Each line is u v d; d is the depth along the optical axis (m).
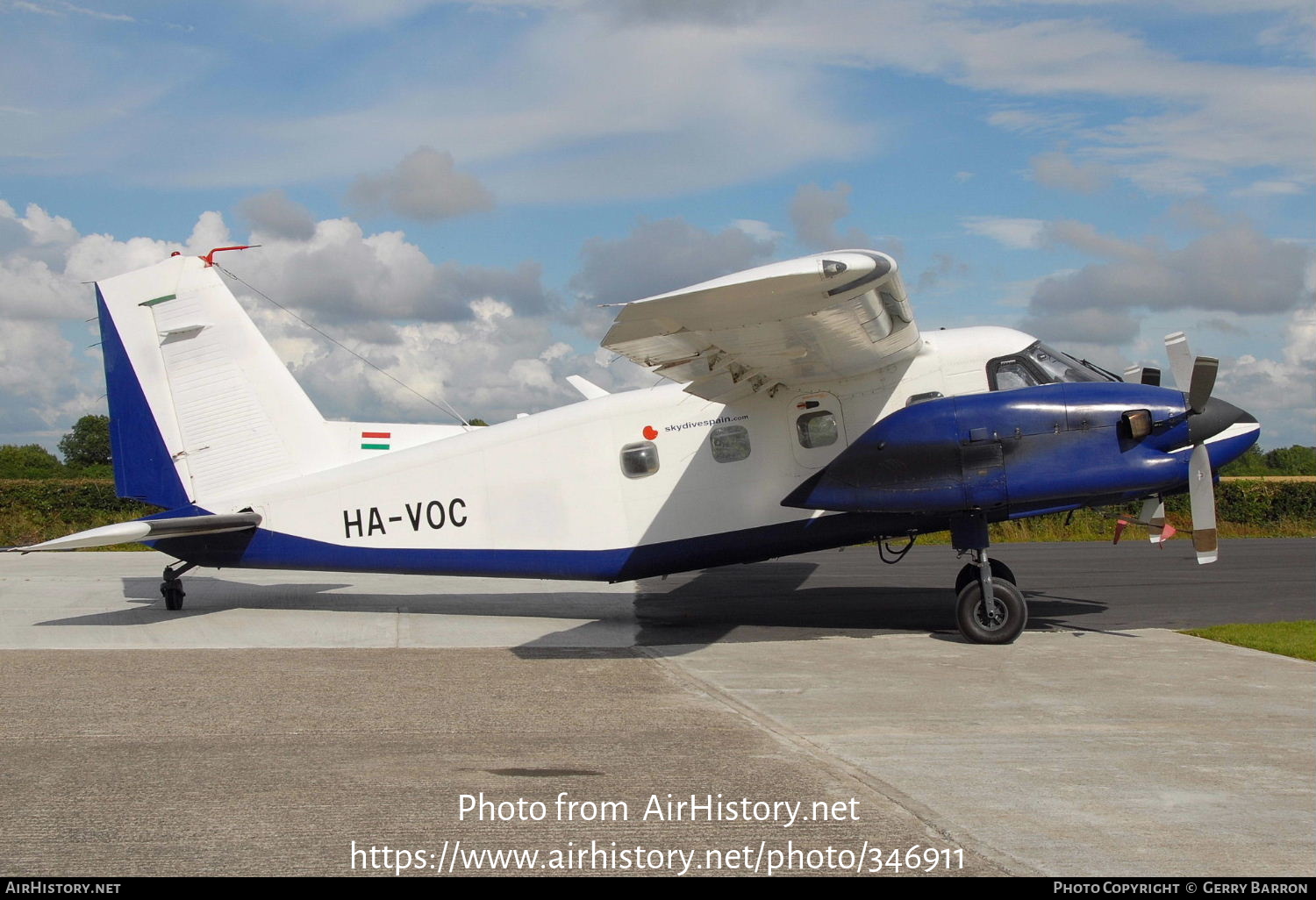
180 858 3.93
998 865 3.80
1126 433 8.39
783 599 12.52
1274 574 14.64
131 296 11.33
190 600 12.77
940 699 6.70
